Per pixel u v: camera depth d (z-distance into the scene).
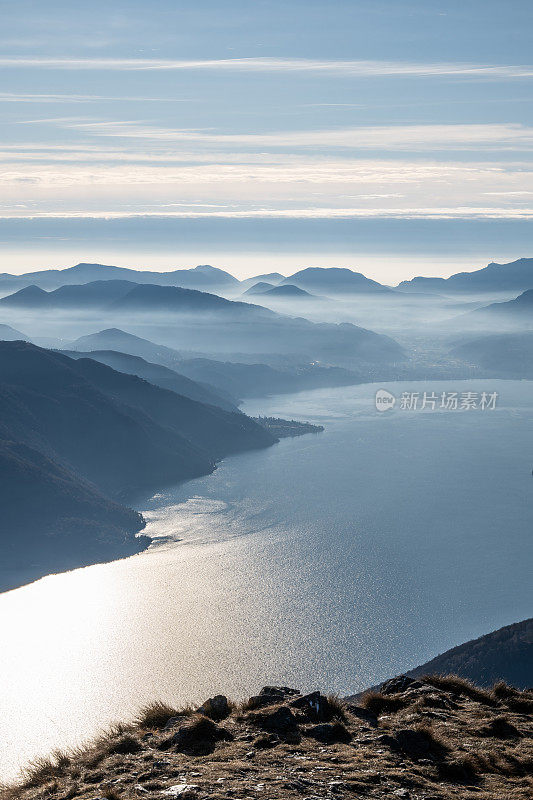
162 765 15.66
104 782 15.02
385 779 15.05
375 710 20.61
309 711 19.11
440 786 15.10
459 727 18.83
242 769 15.27
